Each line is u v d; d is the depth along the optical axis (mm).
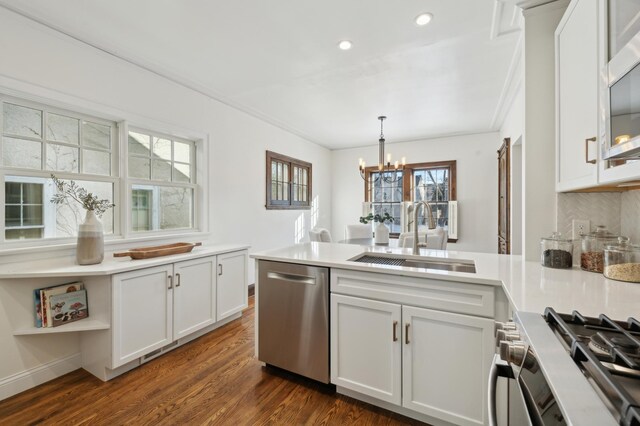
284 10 1977
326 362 1920
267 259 2131
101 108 2428
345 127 4758
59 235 2277
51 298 2027
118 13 2000
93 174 2467
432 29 2186
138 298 2225
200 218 3371
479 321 1469
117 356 2086
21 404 1844
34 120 2160
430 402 1597
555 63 1715
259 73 2881
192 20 2084
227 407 1809
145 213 2904
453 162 5281
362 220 4328
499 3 1897
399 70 2822
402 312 1661
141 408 1803
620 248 1425
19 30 1980
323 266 1913
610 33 1115
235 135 3850
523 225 1907
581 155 1389
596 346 692
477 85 3162
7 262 1958
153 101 2838
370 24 2125
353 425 1651
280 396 1909
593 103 1246
